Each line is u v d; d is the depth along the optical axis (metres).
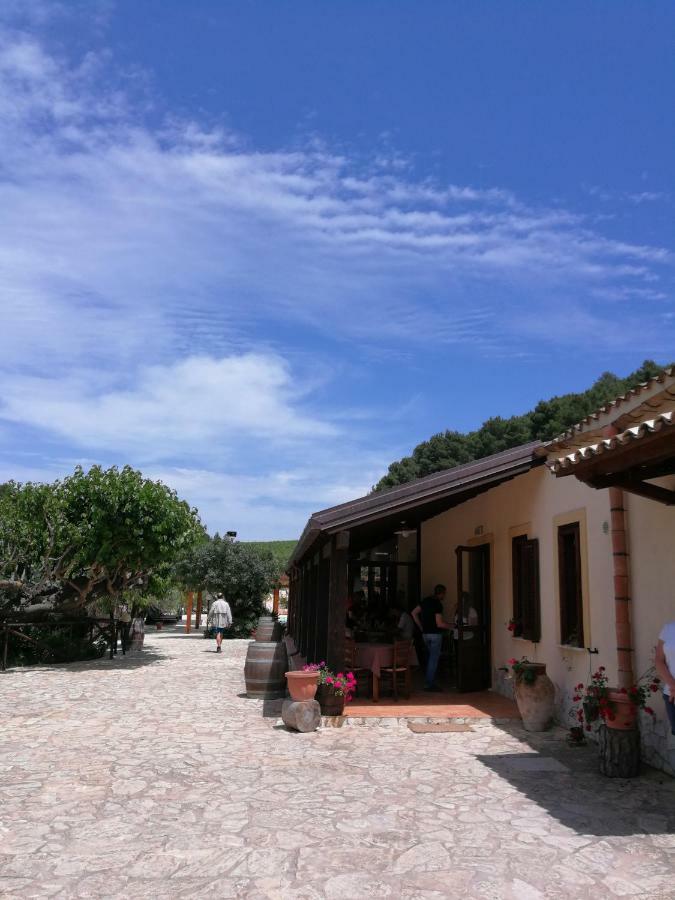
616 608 7.27
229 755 7.46
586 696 6.92
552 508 9.48
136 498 16.02
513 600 10.70
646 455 5.26
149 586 19.66
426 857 4.57
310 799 5.85
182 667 16.42
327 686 9.19
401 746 7.85
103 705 10.92
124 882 4.22
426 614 11.71
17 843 4.86
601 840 4.88
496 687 11.32
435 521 15.09
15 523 16.11
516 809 5.57
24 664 16.66
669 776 6.53
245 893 4.06
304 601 16.86
